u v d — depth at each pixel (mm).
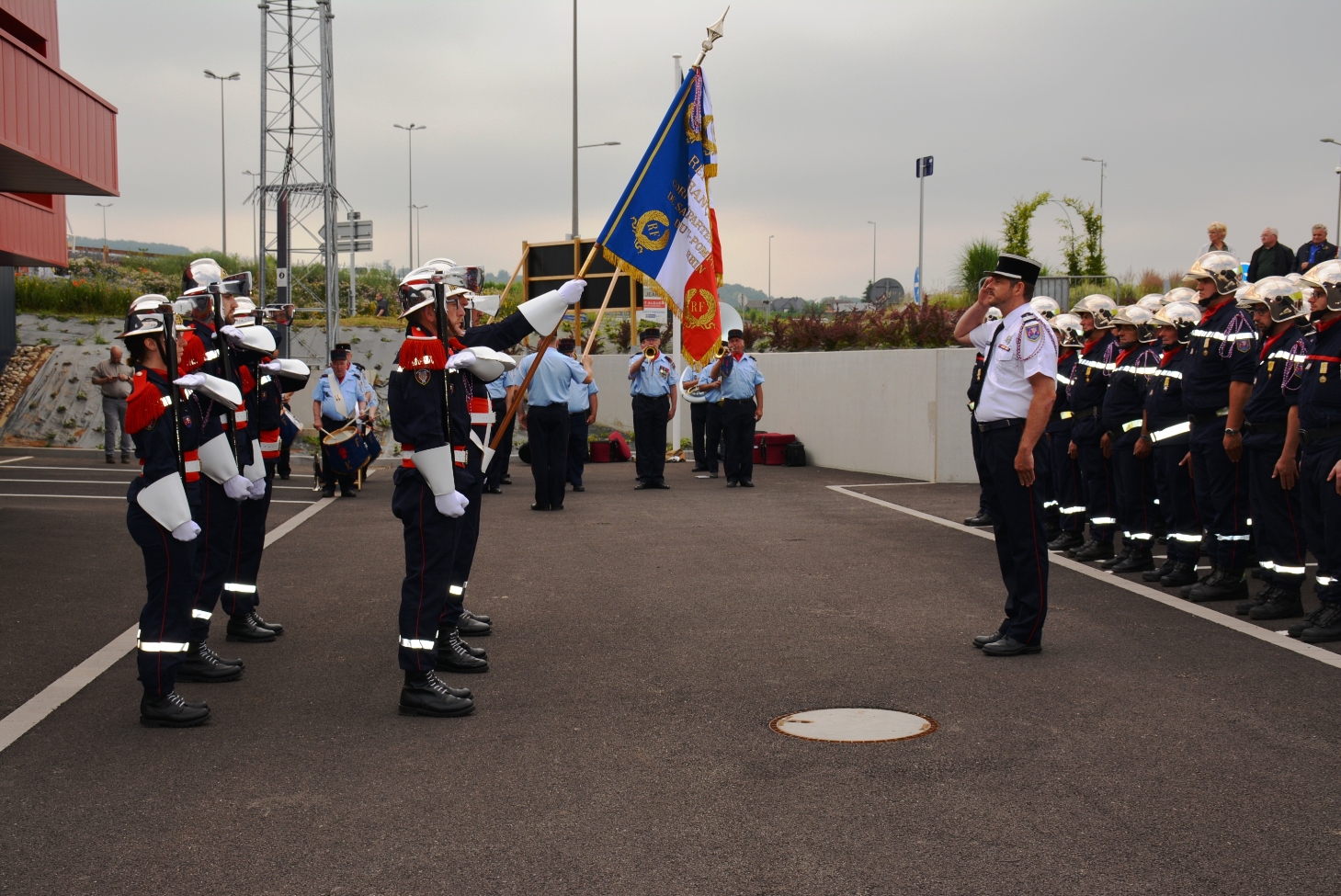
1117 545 11031
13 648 6918
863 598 8266
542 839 4109
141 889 3746
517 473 19438
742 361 16344
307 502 14758
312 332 33812
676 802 4434
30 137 12609
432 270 5773
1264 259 15031
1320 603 7469
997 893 3619
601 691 6016
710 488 16281
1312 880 3676
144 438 5340
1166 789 4469
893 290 27703
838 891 3656
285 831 4211
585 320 26672
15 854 4020
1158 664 6336
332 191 30422
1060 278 22000
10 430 23734
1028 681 6043
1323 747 4926
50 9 17672
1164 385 8602
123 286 42781
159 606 5461
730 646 6910
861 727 5324
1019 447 6516
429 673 5672
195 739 5297
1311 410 6914
